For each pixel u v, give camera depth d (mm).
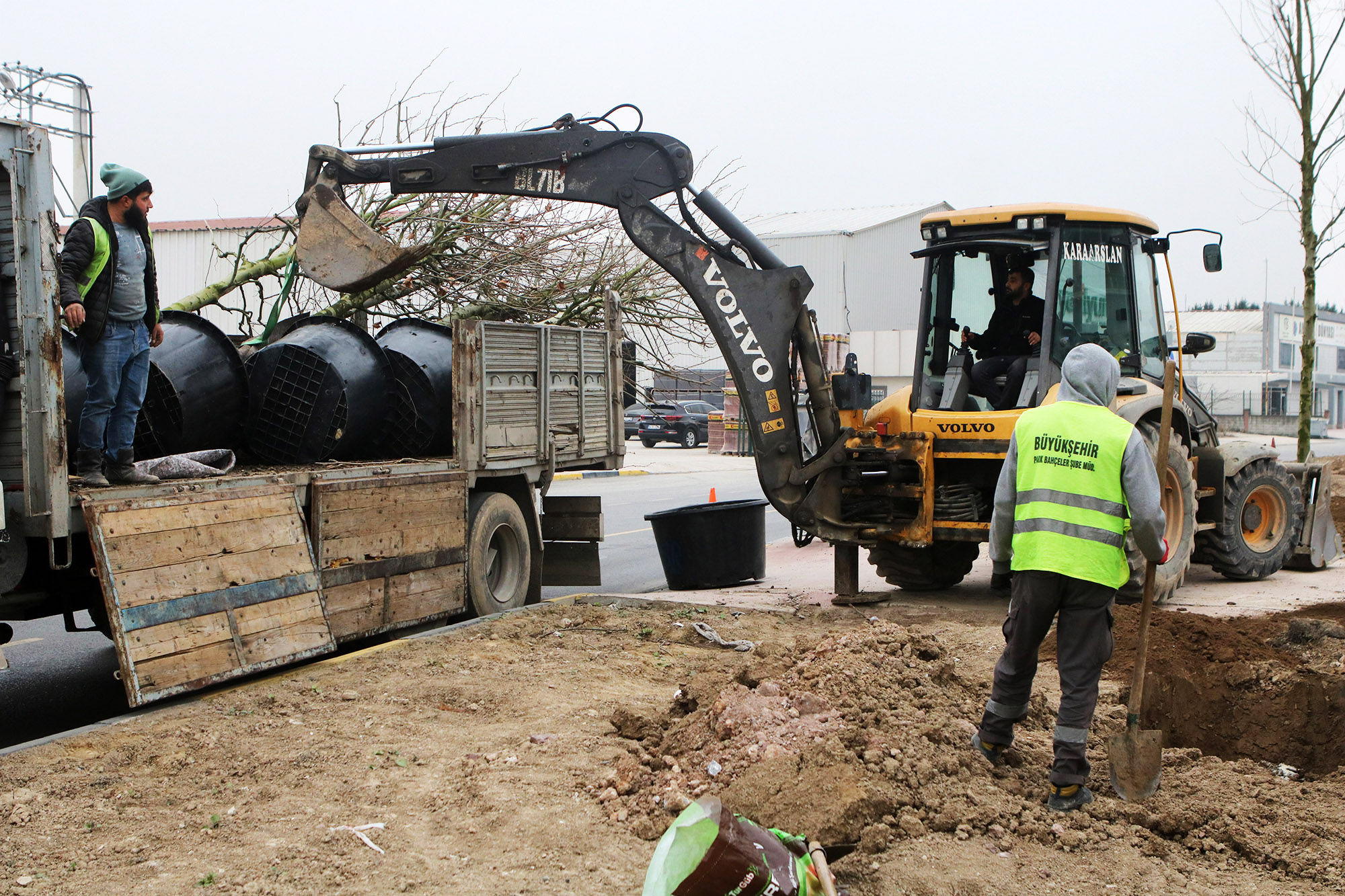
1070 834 4105
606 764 4938
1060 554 4438
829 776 4203
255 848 4004
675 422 35812
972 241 8875
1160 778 4750
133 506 5707
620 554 13227
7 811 4312
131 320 6234
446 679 6414
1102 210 8914
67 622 6961
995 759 4738
